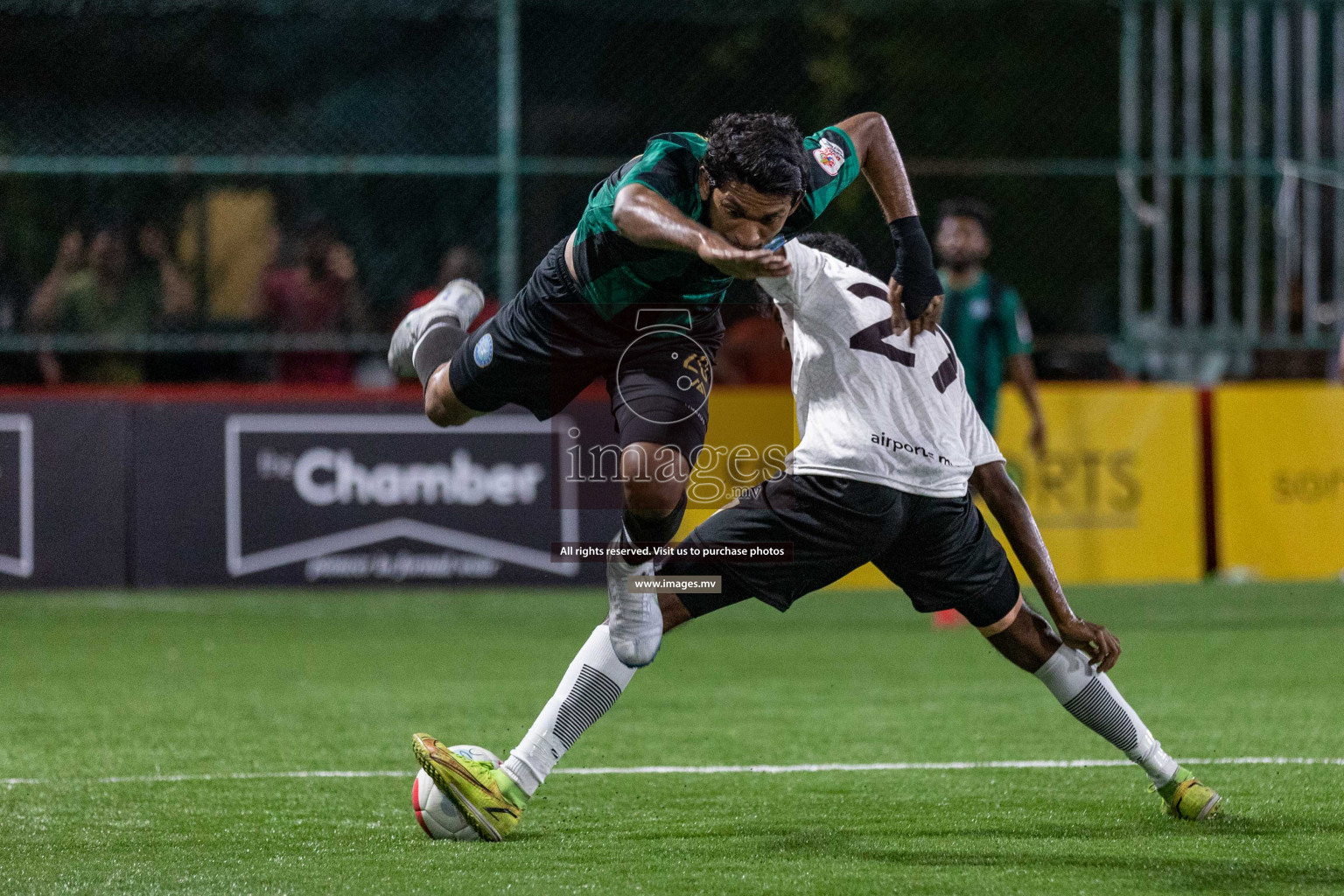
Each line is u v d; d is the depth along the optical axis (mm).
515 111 33906
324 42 43469
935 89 43781
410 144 42625
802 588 13391
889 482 13109
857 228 39344
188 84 43406
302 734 19422
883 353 13180
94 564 32562
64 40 42625
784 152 12164
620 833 13805
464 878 12156
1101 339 37781
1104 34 42406
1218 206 35250
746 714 20797
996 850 13047
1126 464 33844
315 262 34438
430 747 13477
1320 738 18562
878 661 25922
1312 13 35719
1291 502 34500
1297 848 13047
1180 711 20500
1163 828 13875
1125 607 31609
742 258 10969
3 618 30625
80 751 18250
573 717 13734
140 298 34312
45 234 34250
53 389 33531
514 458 32938
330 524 32844
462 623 30406
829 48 44656
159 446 32688
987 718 20453
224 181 34375
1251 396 34406
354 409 32844
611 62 44406
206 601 32938
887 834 13711
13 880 12180
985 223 26109
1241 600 32344
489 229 35531
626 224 11820
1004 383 33375
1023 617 14055
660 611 13258
